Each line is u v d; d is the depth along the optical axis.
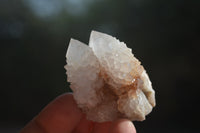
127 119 0.12
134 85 0.12
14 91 0.65
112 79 0.12
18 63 0.67
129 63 0.12
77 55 0.12
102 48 0.12
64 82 0.64
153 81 0.53
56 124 0.14
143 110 0.12
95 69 0.12
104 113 0.12
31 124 0.15
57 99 0.15
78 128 0.15
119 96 0.12
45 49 0.68
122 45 0.13
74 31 0.69
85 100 0.12
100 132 0.14
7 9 0.72
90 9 0.68
